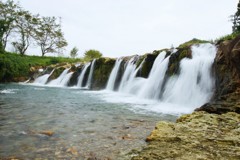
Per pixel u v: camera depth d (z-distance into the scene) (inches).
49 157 164.9
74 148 184.9
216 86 436.5
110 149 182.9
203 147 174.7
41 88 905.5
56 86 1117.1
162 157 156.6
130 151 177.5
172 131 216.2
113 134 228.4
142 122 292.7
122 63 897.5
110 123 281.3
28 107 389.1
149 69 731.4
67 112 353.4
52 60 1833.2
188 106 471.5
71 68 1262.3
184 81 518.9
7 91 695.1
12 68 1266.0
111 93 765.3
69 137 216.1
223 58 422.3
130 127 260.5
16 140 203.9
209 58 484.4
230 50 394.0
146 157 157.8
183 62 544.4
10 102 444.1
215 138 193.8
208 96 446.9
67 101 500.1
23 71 1375.5
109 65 979.3
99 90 898.1
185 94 500.7
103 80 979.9
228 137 195.8
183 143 184.9
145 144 195.2
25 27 2183.8
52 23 2378.2
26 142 198.8
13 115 315.6
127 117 327.6
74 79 1168.8
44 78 1343.5
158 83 612.4
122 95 694.5
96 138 213.9
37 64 1582.2
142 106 457.1
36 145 191.5
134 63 820.0
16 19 2081.7
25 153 172.7
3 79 1229.1
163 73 608.7
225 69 411.8
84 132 235.0
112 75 938.1
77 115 331.0
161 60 665.6
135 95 692.7
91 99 562.9
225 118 260.4
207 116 270.1
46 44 2388.0
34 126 255.8
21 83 1254.3
